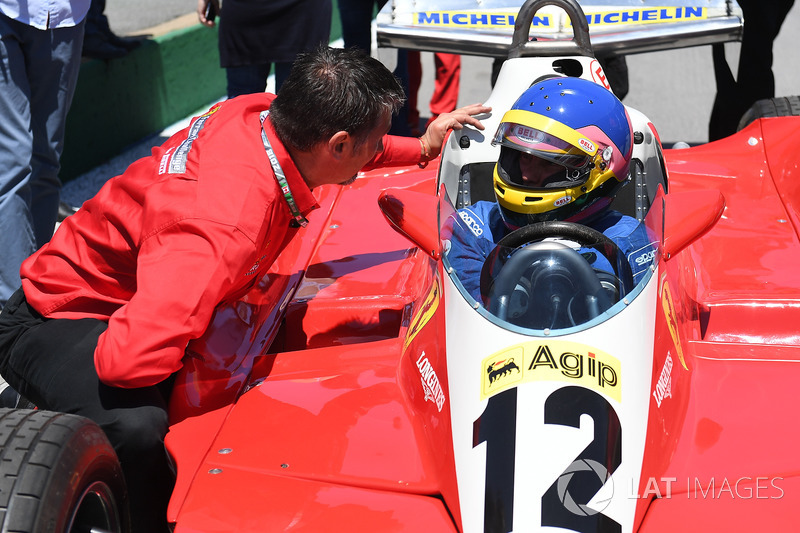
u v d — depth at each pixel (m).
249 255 2.29
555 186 2.57
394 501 2.07
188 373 2.46
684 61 8.27
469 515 1.99
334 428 2.31
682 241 2.56
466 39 3.71
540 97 2.58
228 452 2.24
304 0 4.96
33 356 2.44
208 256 2.24
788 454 2.11
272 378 2.56
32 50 3.91
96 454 2.11
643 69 8.10
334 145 2.32
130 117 6.59
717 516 1.95
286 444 2.25
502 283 2.29
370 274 3.14
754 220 3.39
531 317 2.23
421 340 2.49
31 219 4.02
